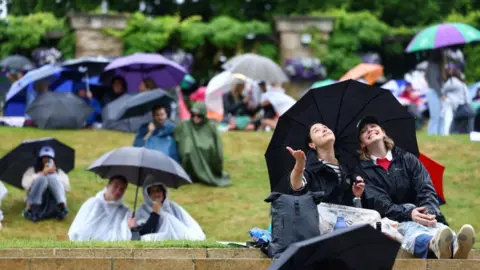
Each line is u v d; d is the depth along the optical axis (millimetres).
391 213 15648
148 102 31719
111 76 38062
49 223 25531
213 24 52344
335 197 15734
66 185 26750
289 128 16281
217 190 29312
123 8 61781
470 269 14102
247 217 26438
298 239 14266
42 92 38188
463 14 61719
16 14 61812
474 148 33469
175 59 51781
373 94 16516
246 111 38469
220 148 30297
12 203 27078
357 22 52156
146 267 14031
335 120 16406
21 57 47469
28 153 26469
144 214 22406
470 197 28641
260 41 51969
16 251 15758
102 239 21641
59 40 51625
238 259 14117
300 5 60562
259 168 32156
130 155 22688
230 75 38812
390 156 16266
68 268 13922
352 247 10695
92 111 37312
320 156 15875
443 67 37406
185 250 15898
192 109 30391
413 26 60875
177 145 30188
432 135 35875
